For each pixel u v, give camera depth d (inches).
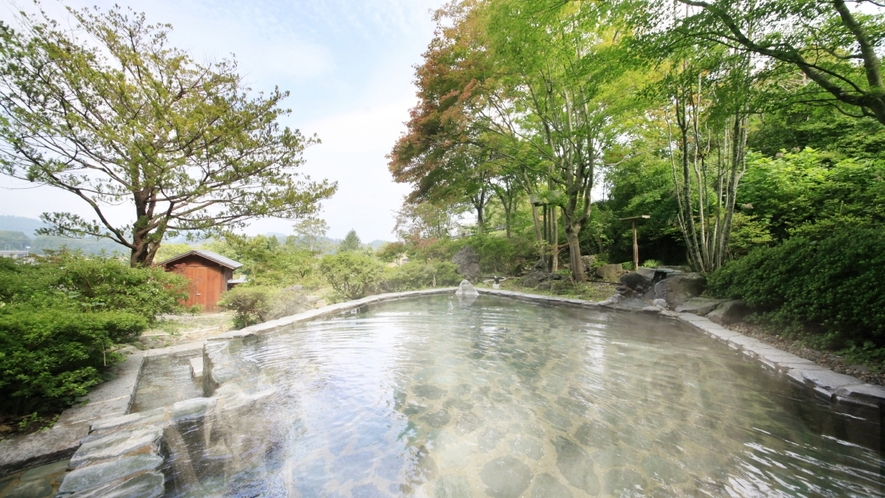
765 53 166.1
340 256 428.1
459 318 298.8
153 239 282.0
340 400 135.2
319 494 81.8
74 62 240.8
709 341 205.8
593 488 82.5
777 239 340.8
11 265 198.7
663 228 500.7
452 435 108.8
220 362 164.6
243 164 303.0
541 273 476.7
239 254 341.1
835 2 148.9
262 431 111.0
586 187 393.1
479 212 724.7
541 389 143.2
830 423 109.5
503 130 447.5
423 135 481.1
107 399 133.6
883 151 286.5
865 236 162.2
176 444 101.7
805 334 174.7
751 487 81.4
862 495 77.7
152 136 268.2
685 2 178.5
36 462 94.6
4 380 107.4
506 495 80.8
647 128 423.2
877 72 153.3
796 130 386.3
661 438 103.9
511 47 307.7
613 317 285.3
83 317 138.8
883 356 137.7
